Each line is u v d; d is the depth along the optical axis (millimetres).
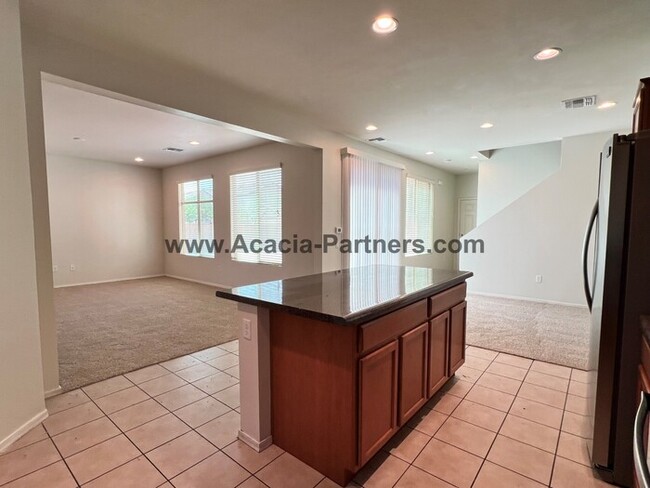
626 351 1600
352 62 2762
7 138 1931
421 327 2133
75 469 1760
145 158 6906
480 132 4832
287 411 1879
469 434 2068
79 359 3154
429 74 2979
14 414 1990
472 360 3184
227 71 2922
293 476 1723
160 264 8211
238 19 2189
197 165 7129
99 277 7254
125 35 2379
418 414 2281
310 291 2055
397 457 1867
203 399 2463
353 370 1594
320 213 4730
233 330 4020
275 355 1918
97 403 2408
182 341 3643
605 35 2354
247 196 6129
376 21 2205
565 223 5312
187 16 2156
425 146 5707
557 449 1926
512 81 3109
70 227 6816
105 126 4621
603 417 1682
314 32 2338
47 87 3293
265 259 5902
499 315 4742
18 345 2020
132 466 1783
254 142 5551
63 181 6691
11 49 1942
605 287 1636
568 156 5207
